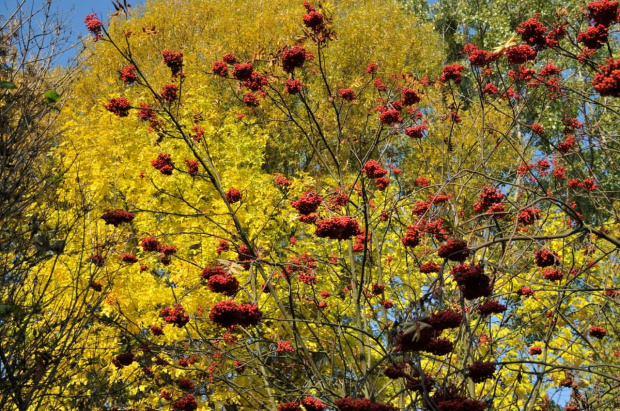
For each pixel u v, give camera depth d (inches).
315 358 358.0
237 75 236.5
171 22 680.4
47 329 251.1
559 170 281.1
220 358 262.4
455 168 366.0
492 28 685.3
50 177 249.4
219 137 479.5
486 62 253.0
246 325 177.3
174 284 384.2
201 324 340.5
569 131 275.9
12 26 237.3
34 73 239.9
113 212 209.6
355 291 249.4
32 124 235.1
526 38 217.6
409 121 276.4
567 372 262.8
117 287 343.0
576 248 312.0
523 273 289.7
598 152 433.7
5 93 232.7
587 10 206.4
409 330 139.0
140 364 316.8
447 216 247.8
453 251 162.2
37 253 233.0
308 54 239.8
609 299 239.1
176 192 403.5
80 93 588.1
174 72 223.9
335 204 245.9
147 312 333.4
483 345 279.1
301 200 201.3
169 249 250.1
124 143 443.8
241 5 708.0
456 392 157.8
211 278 186.4
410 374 197.3
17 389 212.1
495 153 422.3
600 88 175.9
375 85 298.2
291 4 707.4
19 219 241.0
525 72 271.3
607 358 315.6
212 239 362.3
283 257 447.2
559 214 336.2
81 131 420.8
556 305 222.7
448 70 266.5
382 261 346.3
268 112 614.5
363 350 228.1
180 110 433.7
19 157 227.5
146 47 665.6
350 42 660.7
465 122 422.9
